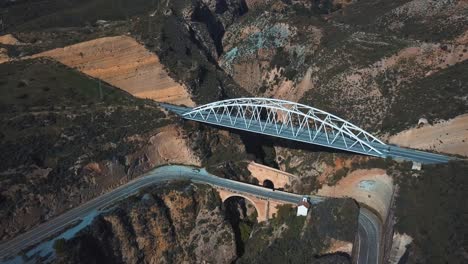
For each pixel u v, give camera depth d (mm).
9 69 134750
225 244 102938
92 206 101562
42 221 96562
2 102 116438
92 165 106250
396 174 101438
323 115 128750
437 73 123938
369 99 127375
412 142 111000
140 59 137250
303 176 118438
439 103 113375
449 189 89438
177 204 107125
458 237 77812
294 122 135625
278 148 140500
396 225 87688
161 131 119938
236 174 121812
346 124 109812
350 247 91875
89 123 115312
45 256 86000
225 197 109688
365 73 131375
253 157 128750
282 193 109250
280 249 97812
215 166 120875
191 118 124688
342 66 138625
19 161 98875
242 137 135875
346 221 96562
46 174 99500
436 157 104000
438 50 126812
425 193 92438
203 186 110938
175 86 135125
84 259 88188
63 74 134750
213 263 102562
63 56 139125
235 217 111688
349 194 108500
